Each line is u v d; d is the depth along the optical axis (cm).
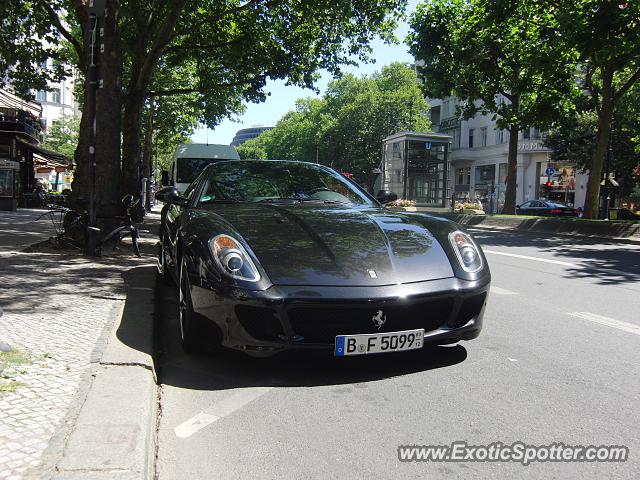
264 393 337
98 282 622
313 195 521
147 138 3086
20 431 246
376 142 5534
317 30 1856
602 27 1407
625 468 250
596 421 301
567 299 660
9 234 1116
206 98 2383
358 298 336
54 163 3397
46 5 1457
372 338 340
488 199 4950
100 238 877
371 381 359
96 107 846
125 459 221
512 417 305
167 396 331
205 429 287
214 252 358
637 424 298
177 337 462
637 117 2677
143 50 1593
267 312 337
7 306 489
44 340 388
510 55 2172
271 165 571
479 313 381
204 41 1888
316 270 350
